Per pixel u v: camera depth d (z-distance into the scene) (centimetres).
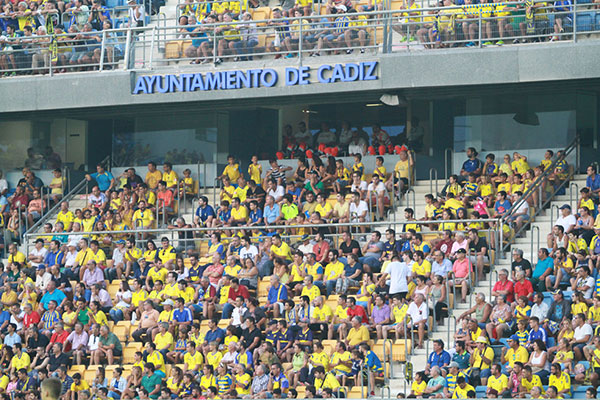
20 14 10600
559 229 7688
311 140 10300
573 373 6638
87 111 10419
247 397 7056
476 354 6819
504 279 7319
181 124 10550
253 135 10381
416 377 6756
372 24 9369
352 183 9369
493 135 9669
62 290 8581
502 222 8006
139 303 8275
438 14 9162
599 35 8894
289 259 8362
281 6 10225
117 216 9531
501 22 8994
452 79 9050
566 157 9300
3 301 8700
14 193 10312
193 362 7600
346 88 9312
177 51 9819
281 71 9462
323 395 6825
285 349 7444
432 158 9781
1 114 10631
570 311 7075
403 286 7562
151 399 7450
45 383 3856
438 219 8425
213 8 10206
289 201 8975
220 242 8900
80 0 10606
